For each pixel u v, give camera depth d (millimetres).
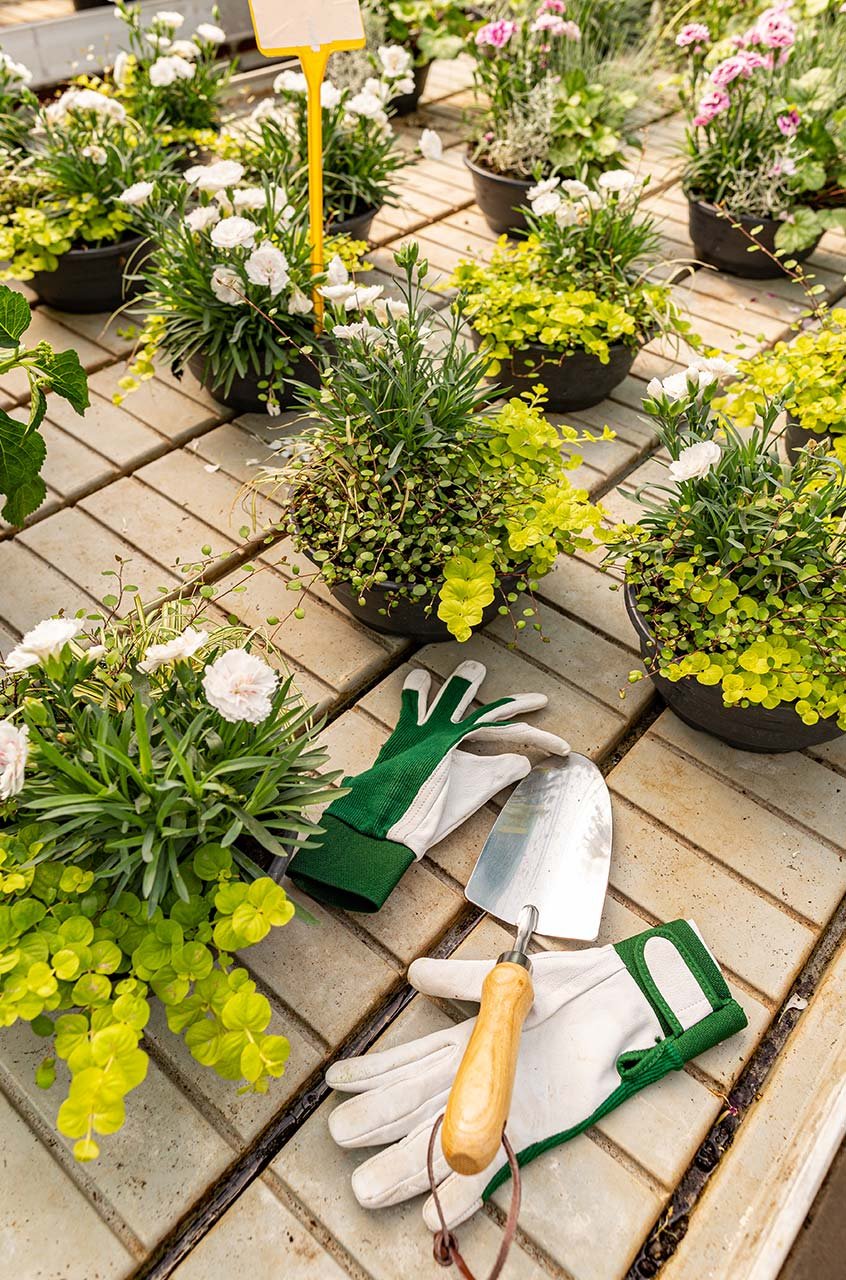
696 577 1502
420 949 1380
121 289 2576
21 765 1108
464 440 1674
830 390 1923
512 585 1699
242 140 2855
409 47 3607
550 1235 1120
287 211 2203
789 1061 1268
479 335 2246
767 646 1426
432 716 1646
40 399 1710
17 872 1188
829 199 2781
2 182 2512
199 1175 1165
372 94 2781
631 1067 1233
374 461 1647
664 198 3217
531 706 1661
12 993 1102
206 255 2127
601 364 2193
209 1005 1144
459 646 1801
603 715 1688
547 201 2189
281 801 1320
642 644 1609
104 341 2535
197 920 1189
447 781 1508
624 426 2307
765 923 1414
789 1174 1153
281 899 1165
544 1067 1230
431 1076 1202
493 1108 997
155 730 1282
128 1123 1204
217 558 1897
